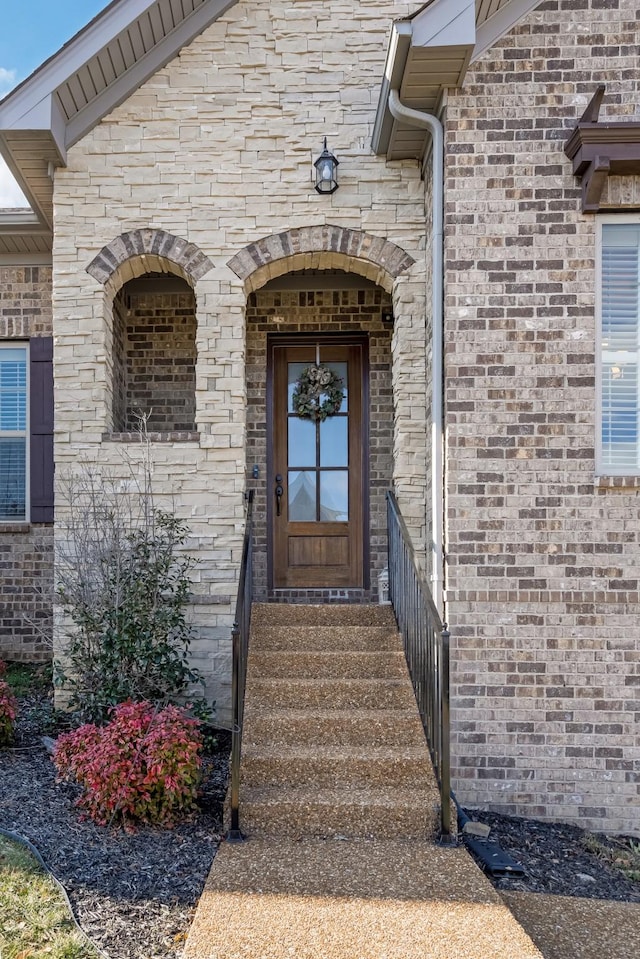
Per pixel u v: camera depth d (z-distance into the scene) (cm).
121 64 586
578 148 503
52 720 563
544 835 471
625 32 518
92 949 300
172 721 456
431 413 552
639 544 507
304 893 341
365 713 493
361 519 742
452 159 519
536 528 509
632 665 502
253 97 602
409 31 475
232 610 590
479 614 507
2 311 766
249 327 739
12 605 764
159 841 403
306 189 597
